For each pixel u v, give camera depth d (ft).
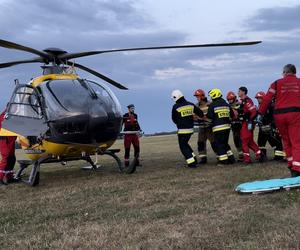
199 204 19.76
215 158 42.65
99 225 17.08
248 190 20.99
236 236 14.40
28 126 29.71
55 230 16.78
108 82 34.81
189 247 13.64
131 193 23.88
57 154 29.58
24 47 29.58
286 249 12.82
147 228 16.07
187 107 34.45
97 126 29.07
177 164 38.06
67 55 32.09
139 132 39.65
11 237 16.30
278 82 24.07
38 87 29.78
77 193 25.08
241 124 35.65
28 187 29.19
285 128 24.27
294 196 19.66
